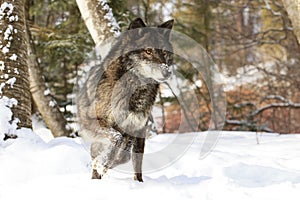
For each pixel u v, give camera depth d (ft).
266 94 60.44
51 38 40.47
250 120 50.42
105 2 25.25
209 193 12.59
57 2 41.29
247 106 54.03
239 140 24.82
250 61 69.26
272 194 12.48
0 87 18.20
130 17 41.78
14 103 18.13
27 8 37.52
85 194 12.32
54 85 49.26
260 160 18.12
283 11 58.34
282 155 19.58
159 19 58.80
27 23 34.96
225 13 65.98
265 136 26.89
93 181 13.48
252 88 62.39
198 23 58.85
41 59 46.09
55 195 12.28
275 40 58.13
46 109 34.58
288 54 62.90
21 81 18.62
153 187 13.05
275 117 59.06
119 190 12.70
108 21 24.76
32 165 15.17
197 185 13.48
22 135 17.74
